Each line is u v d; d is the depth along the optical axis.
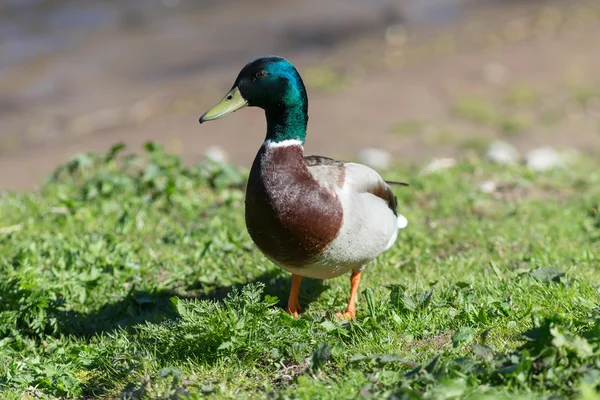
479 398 5.68
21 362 7.96
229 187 13.75
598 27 27.45
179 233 11.29
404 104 22.52
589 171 14.98
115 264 10.12
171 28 30.12
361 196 8.00
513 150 17.53
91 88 24.80
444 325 7.64
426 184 13.52
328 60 26.58
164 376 6.90
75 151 20.42
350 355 7.17
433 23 29.66
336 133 20.77
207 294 9.73
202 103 23.50
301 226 7.64
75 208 12.29
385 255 10.31
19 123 22.52
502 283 8.40
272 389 6.73
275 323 7.39
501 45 26.75
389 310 7.82
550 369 6.09
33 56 27.16
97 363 7.77
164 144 20.62
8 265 9.72
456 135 20.16
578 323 6.79
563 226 11.19
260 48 27.86
